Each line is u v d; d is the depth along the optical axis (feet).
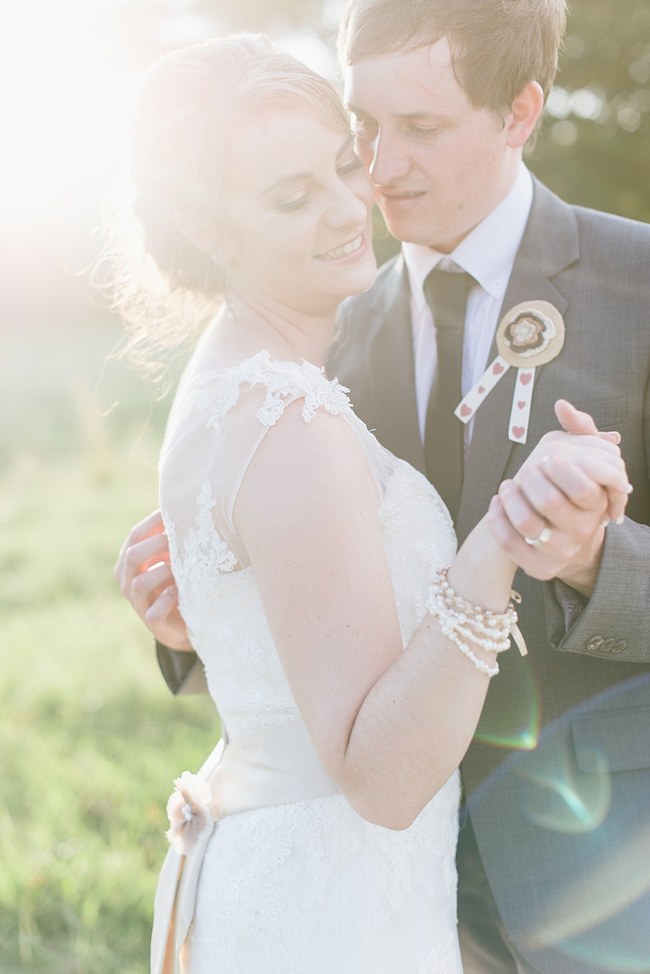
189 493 5.22
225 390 5.17
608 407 6.26
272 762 5.46
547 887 6.28
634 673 6.34
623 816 6.21
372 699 4.59
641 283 6.31
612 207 25.44
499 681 6.40
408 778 4.59
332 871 5.26
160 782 13.07
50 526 27.76
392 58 6.15
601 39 24.06
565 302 6.43
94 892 10.94
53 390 52.90
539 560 4.45
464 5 6.05
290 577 4.75
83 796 13.01
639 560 5.53
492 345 6.66
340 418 5.03
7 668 17.69
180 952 5.71
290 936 5.22
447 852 5.76
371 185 5.83
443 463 6.72
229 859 5.49
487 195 6.51
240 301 5.82
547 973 6.22
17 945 10.35
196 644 5.83
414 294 7.05
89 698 16.16
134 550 6.54
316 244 5.52
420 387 7.01
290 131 5.32
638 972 6.15
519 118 6.56
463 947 6.88
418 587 5.57
